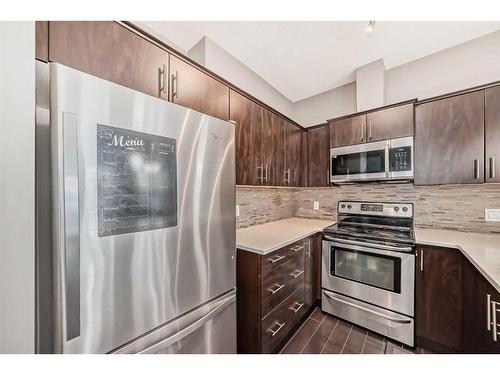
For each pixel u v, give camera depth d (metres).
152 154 0.84
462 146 1.76
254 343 1.50
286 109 3.01
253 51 2.00
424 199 2.19
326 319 2.10
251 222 2.41
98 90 0.70
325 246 2.20
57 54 0.79
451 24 1.70
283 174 2.35
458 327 1.54
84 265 0.67
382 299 1.85
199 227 1.03
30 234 0.56
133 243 0.79
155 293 0.85
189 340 1.01
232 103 1.64
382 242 1.85
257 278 1.49
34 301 0.59
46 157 0.64
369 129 2.18
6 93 0.53
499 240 1.67
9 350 0.53
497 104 1.63
